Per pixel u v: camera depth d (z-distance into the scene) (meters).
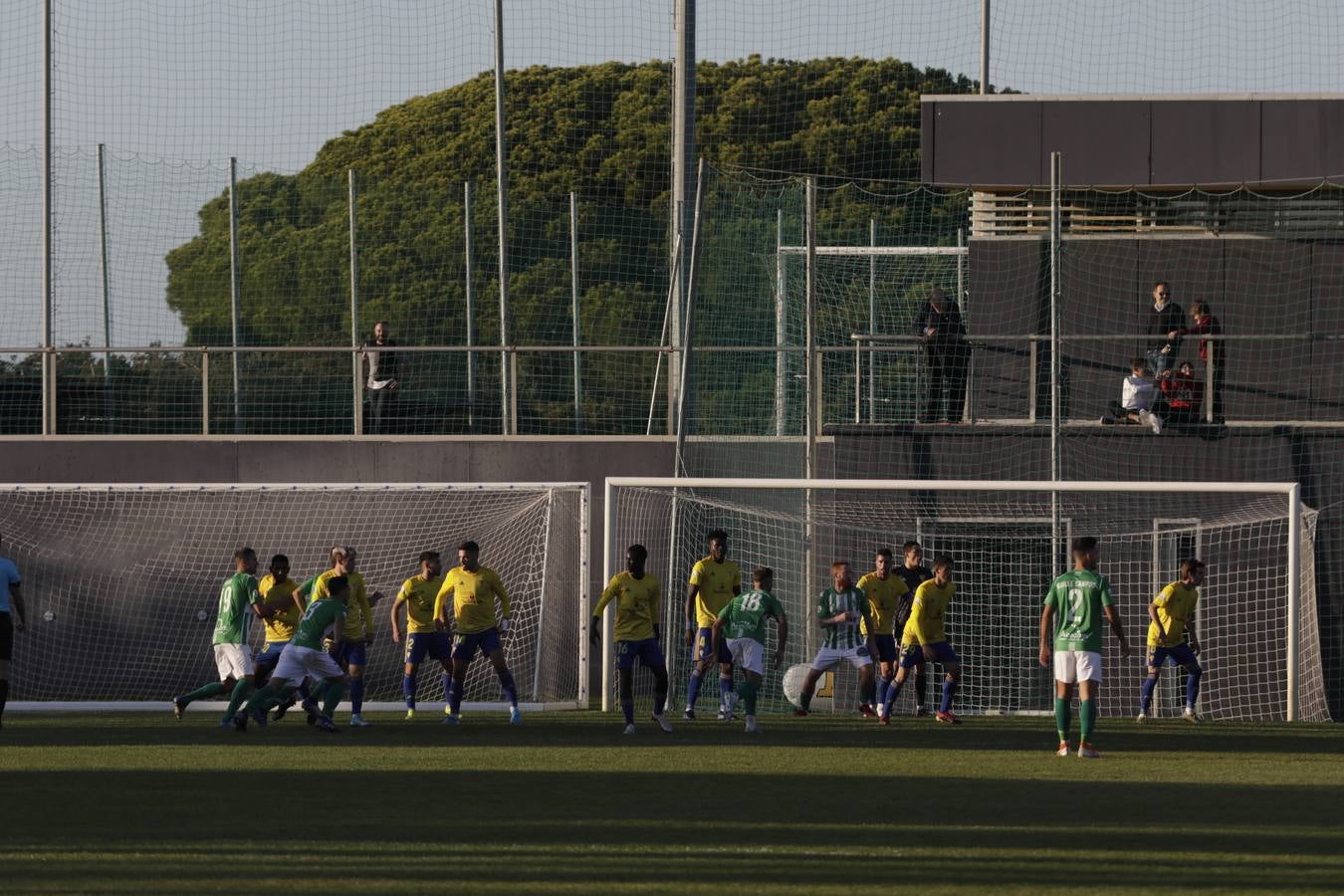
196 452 79.50
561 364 105.31
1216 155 76.25
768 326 95.25
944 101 78.00
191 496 79.88
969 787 39.19
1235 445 70.06
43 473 79.94
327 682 55.38
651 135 129.62
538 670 71.31
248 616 57.78
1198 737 54.50
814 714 64.75
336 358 102.25
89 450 79.88
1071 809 35.22
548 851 29.48
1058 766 44.53
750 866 27.94
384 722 59.38
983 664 71.25
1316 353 74.38
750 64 130.12
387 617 78.56
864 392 96.38
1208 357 71.69
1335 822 33.31
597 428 104.94
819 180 128.25
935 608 58.91
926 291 106.88
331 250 105.06
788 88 129.62
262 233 104.50
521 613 77.62
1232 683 69.69
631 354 105.75
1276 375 74.50
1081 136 77.19
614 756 46.66
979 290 77.12
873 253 90.81
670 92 130.00
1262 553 69.75
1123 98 77.00
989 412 76.19
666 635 72.06
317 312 103.88
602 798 36.94
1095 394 75.44
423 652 60.28
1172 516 70.31
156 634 79.81
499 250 85.94
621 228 107.38
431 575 60.16
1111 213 78.00
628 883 26.41
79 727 57.19
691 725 58.19
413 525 79.06
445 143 133.25
